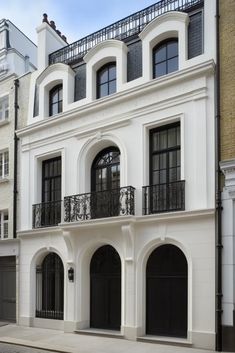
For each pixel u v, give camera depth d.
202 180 11.62
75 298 13.77
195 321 11.16
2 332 13.98
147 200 12.62
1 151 17.42
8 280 16.31
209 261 11.17
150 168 13.03
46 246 14.94
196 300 11.23
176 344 11.27
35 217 15.46
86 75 14.93
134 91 13.19
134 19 14.60
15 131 16.73
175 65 13.05
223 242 10.95
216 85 11.72
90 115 14.37
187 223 11.70
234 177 10.93
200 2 12.85
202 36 12.47
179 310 11.95
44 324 14.64
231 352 10.39
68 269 14.00
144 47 13.46
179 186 12.05
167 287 12.27
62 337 12.83
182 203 11.95
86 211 13.72
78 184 14.34
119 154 14.07
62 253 14.45
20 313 15.38
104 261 13.97
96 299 13.98
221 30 11.89
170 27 12.96
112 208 13.12
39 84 16.20
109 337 12.61
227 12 11.87
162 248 12.52
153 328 12.35
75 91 15.45
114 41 14.15
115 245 13.06
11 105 17.31
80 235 13.94
